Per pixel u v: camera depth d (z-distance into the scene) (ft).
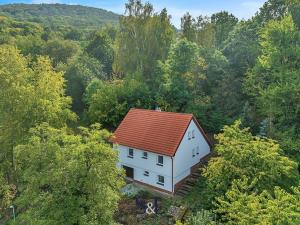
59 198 52.90
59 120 92.22
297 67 96.68
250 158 67.00
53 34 374.63
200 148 106.52
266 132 104.58
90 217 52.13
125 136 103.45
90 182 52.24
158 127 99.96
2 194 82.69
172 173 92.94
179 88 127.24
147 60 158.51
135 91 134.51
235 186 57.88
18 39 277.64
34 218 52.29
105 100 131.44
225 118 118.01
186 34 174.19
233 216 49.14
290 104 94.32
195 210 80.89
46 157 56.90
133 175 103.40
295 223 41.50
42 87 89.51
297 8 121.39
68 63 187.62
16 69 89.71
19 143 82.84
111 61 223.92
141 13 160.76
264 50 103.91
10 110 86.53
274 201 45.11
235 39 130.00
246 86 114.21
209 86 131.23
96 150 52.80
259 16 151.02
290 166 65.82
